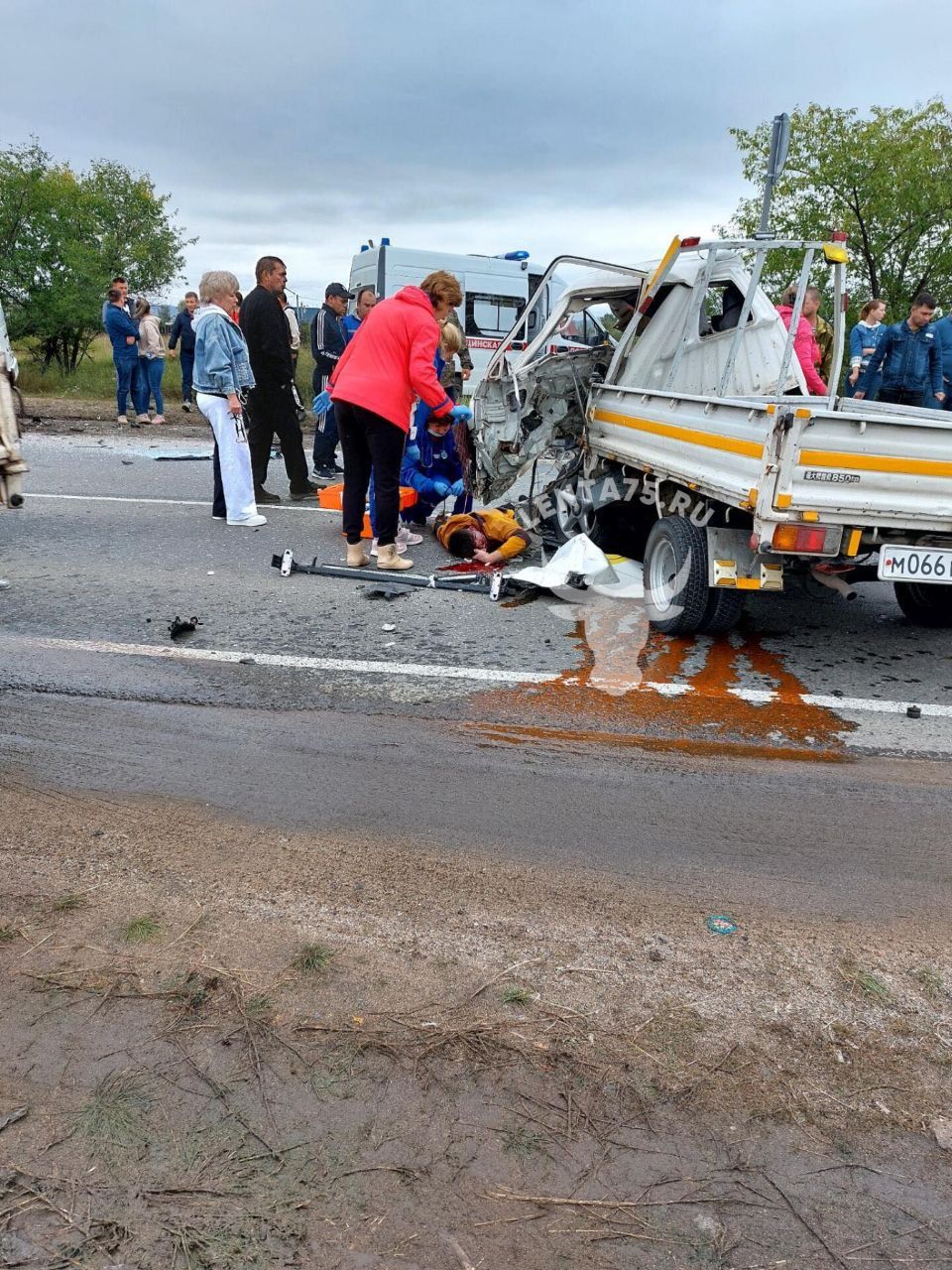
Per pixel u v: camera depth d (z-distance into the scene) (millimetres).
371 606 5543
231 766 3434
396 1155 1801
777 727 3986
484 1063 2033
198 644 4758
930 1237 1686
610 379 6566
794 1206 1737
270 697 4105
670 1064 2061
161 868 2730
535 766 3529
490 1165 1788
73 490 8977
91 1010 2137
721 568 4734
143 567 6254
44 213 19625
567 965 2365
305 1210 1678
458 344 7641
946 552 4426
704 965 2395
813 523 4246
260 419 8492
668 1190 1758
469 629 5180
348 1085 1957
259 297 8086
